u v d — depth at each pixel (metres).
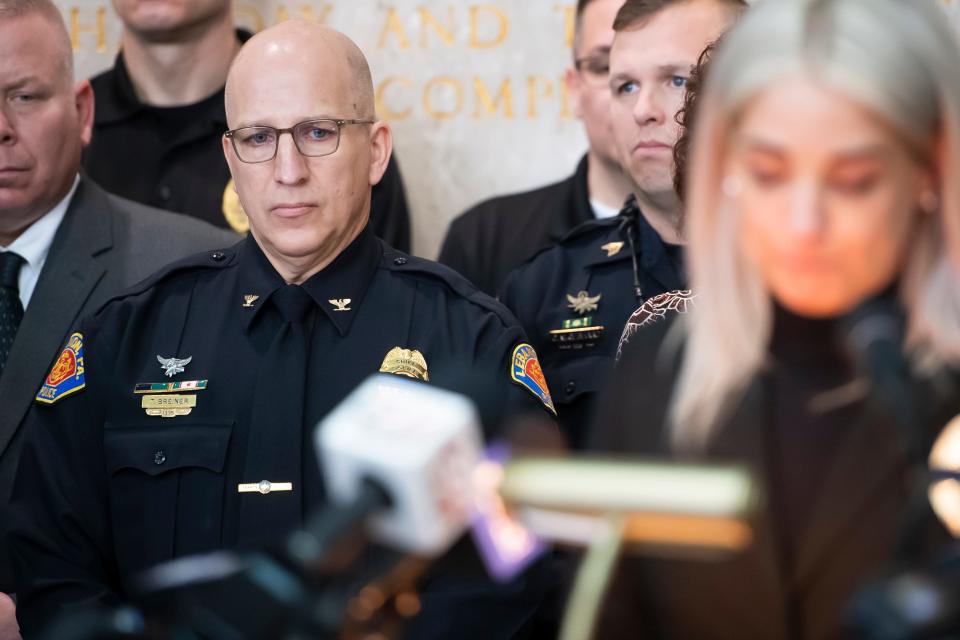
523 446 2.93
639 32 8.09
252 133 7.02
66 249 8.42
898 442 3.43
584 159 10.27
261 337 6.96
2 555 7.71
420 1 11.96
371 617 2.73
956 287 3.33
